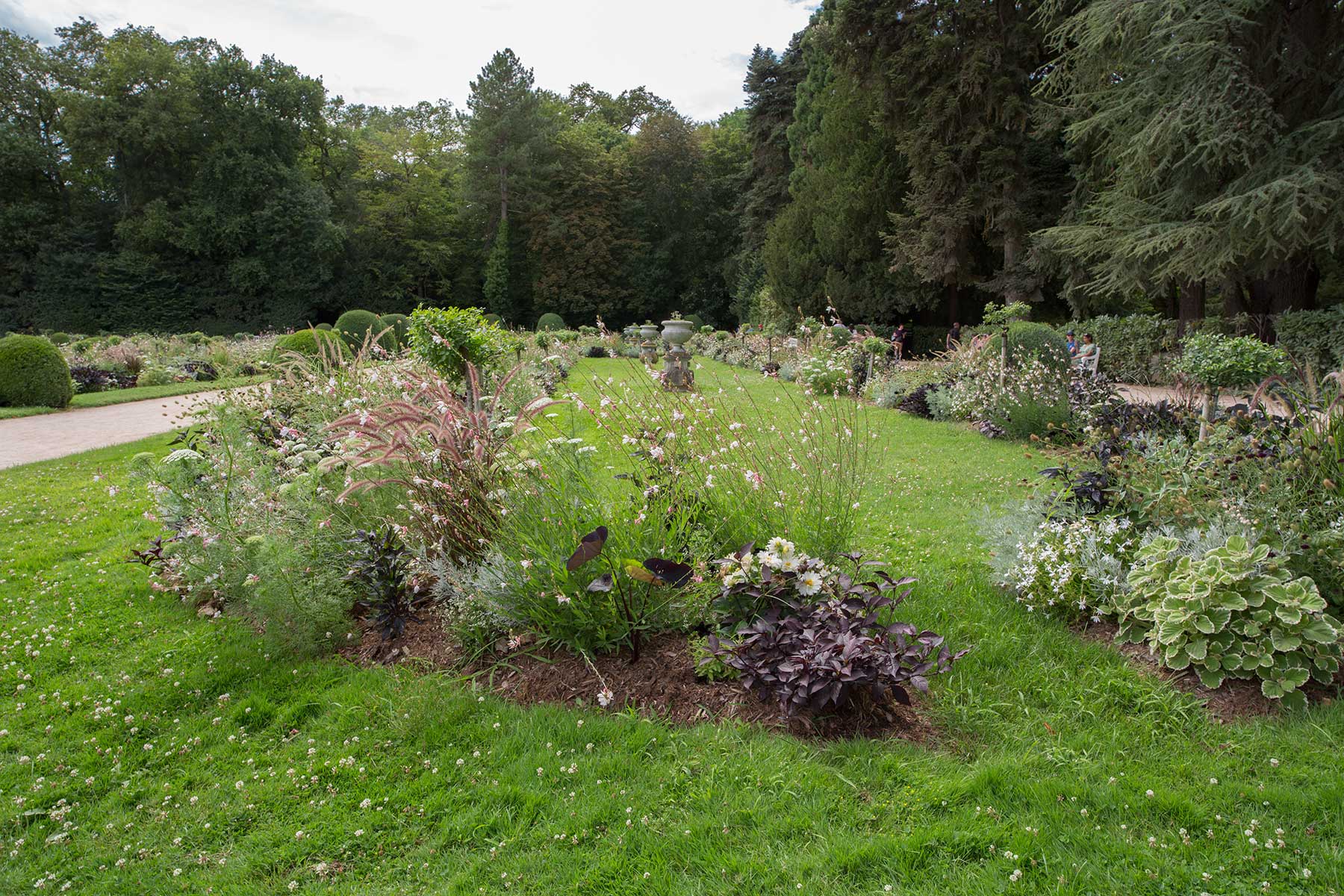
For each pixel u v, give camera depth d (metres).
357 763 2.69
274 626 3.49
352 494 4.10
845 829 2.23
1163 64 14.21
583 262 43.94
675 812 2.34
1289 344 14.41
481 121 43.31
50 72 37.97
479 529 3.72
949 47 20.19
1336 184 12.23
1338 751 2.49
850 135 25.78
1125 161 15.41
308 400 5.93
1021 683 2.99
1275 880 1.96
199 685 3.27
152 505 6.27
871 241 25.58
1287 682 2.72
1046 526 3.84
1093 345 11.01
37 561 4.89
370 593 3.60
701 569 3.29
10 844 2.34
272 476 4.52
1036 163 21.92
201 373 18.83
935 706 2.85
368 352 6.90
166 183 38.28
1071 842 2.14
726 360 21.77
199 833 2.38
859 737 2.65
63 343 25.78
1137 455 4.03
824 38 23.28
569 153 44.56
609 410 4.25
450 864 2.19
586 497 3.47
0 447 9.70
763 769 2.50
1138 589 3.28
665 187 45.22
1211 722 2.71
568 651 3.24
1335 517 3.27
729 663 2.82
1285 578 2.92
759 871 2.09
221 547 3.78
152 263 37.12
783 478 3.97
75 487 7.13
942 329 25.81
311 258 39.47
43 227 36.78
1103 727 2.70
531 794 2.45
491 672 3.18
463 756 2.69
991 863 2.07
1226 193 13.67
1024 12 20.45
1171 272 14.64
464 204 44.19
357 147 45.00
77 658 3.55
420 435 3.68
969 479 6.60
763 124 37.88
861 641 2.65
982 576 4.09
